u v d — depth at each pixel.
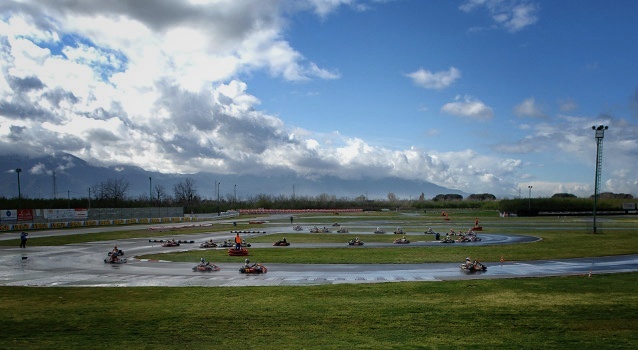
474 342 14.86
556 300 21.11
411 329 16.61
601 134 59.25
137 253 43.16
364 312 19.20
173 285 26.39
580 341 14.82
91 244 52.72
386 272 30.64
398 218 114.50
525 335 15.62
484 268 31.12
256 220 111.12
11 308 20.67
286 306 20.45
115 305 21.09
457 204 184.00
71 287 25.97
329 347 14.52
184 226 87.94
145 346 14.89
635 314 18.36
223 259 37.72
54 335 16.31
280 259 37.09
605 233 60.28
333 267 32.94
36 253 43.97
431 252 41.28
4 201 95.88
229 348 14.59
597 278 27.33
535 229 70.44
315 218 119.69
